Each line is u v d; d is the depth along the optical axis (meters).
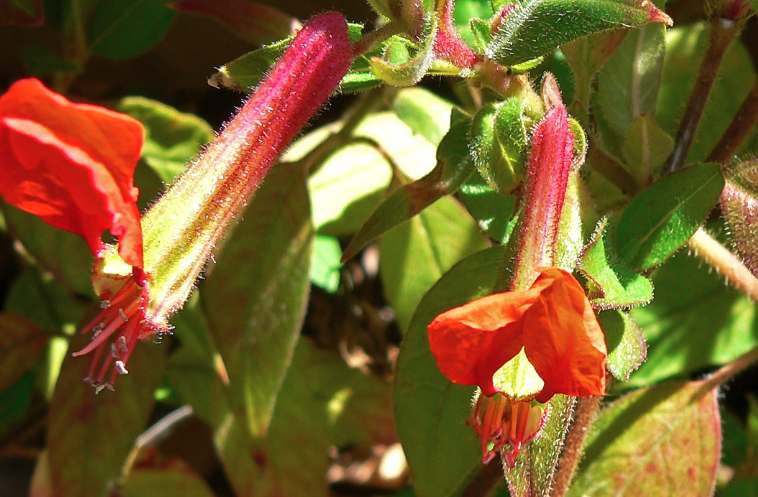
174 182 0.15
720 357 0.22
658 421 0.19
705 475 0.19
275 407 0.23
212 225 0.15
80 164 0.13
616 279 0.16
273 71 0.15
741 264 0.18
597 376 0.13
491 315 0.13
